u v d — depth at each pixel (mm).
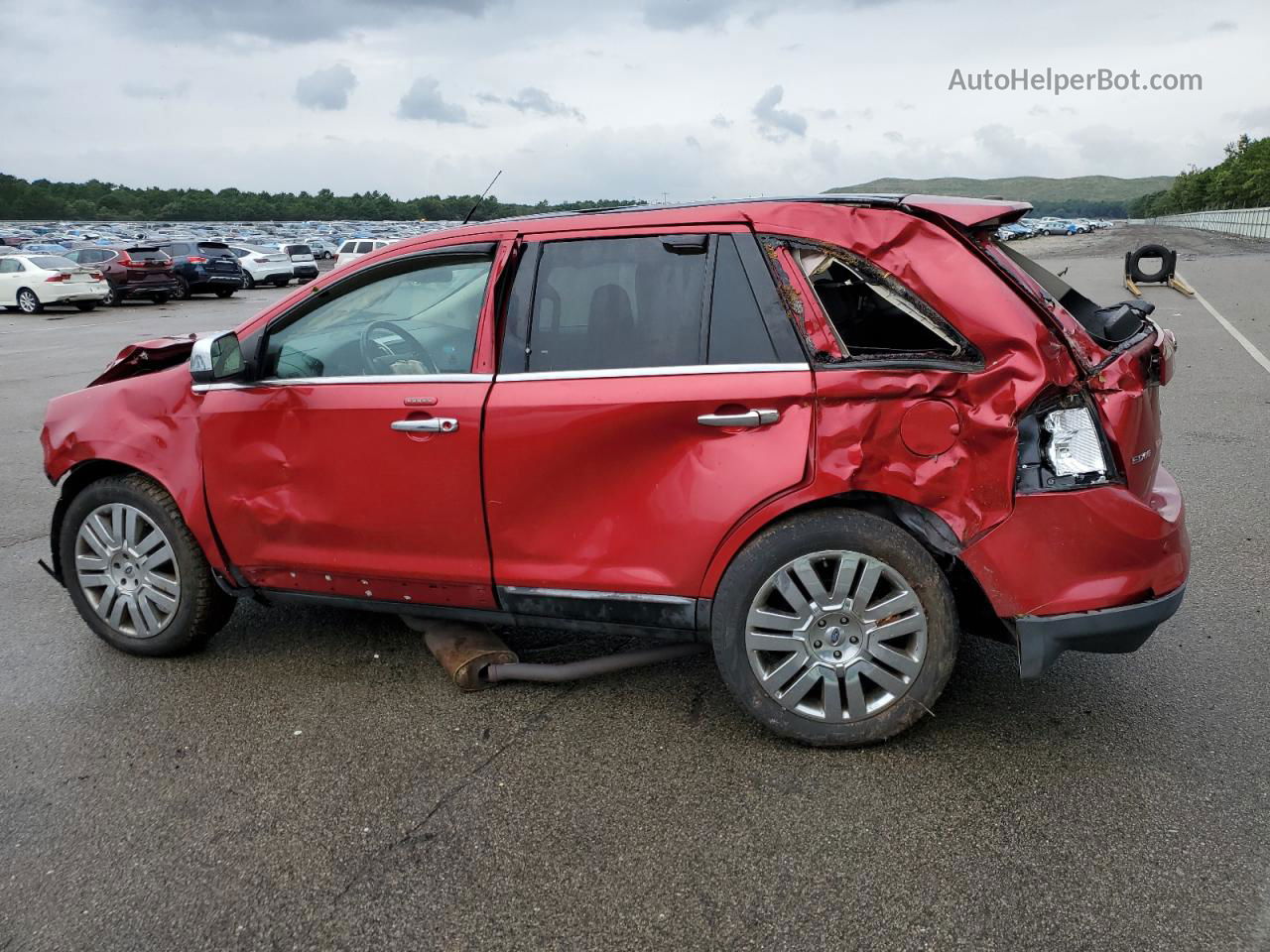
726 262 3049
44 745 3277
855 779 2936
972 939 2268
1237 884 2420
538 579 3252
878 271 2902
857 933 2301
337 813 2844
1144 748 3072
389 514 3381
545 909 2414
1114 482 2838
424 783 2988
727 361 3004
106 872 2604
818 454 2906
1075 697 3420
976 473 2826
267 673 3791
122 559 3850
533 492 3191
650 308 3109
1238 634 3896
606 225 3205
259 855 2662
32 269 24547
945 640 2961
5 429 9172
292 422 3475
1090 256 35500
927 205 2932
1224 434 7332
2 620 4426
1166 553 2895
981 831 2666
